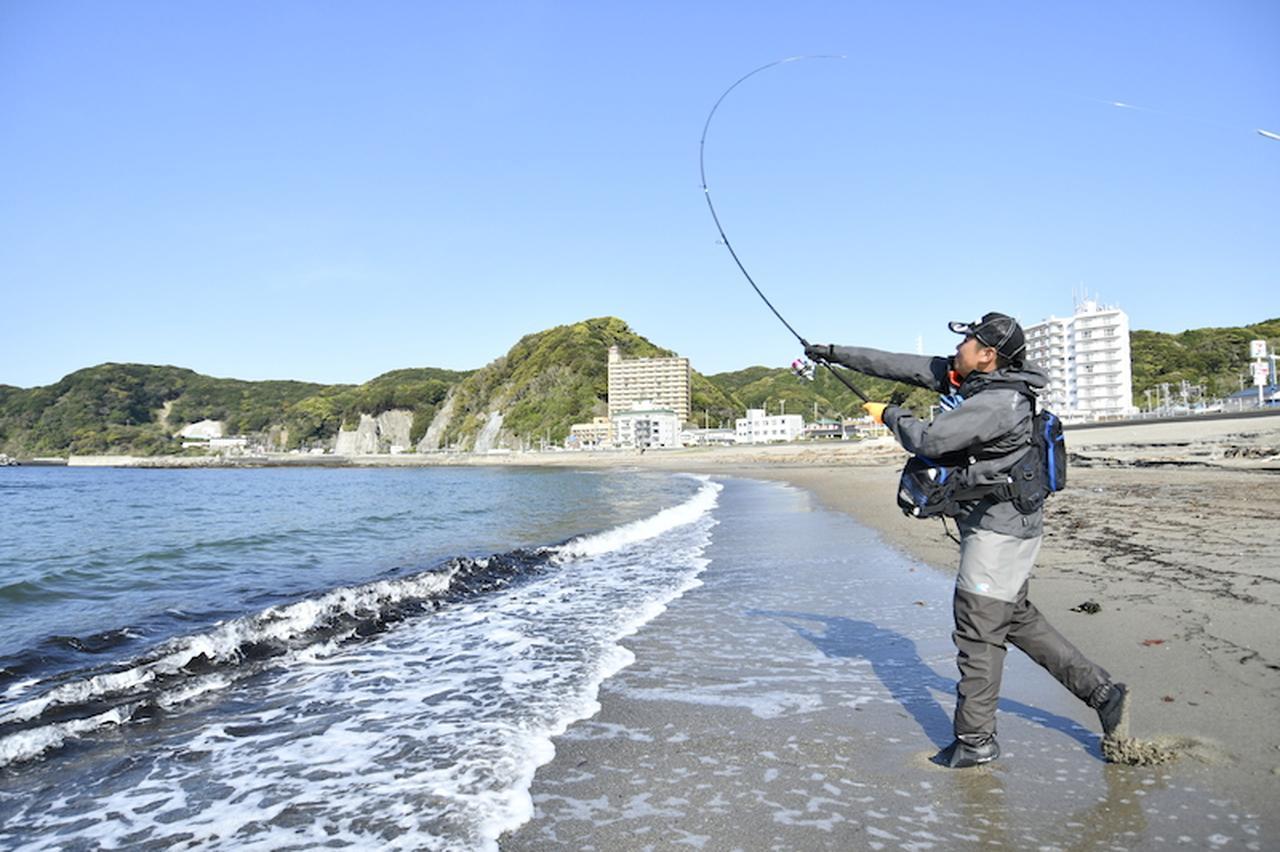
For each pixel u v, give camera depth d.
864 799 2.90
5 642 5.91
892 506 17.55
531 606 7.19
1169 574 6.57
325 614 6.50
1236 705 3.54
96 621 6.78
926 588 7.44
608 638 5.85
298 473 95.69
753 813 2.82
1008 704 3.89
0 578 9.41
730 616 6.48
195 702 4.45
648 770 3.28
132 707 4.24
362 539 13.58
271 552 11.82
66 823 2.92
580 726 3.89
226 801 3.09
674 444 139.62
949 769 3.16
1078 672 3.13
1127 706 3.05
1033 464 3.03
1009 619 3.11
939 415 3.10
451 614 6.90
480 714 4.14
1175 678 3.95
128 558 11.27
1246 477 16.72
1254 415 38.00
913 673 4.67
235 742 3.79
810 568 8.91
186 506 26.61
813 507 18.30
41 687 4.74
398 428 197.88
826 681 4.54
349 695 4.56
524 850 2.59
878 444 80.81
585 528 15.40
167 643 5.36
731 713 4.01
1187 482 16.14
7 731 3.82
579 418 160.75
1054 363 92.44
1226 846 2.40
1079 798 2.79
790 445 106.31
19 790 3.24
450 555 11.08
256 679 4.92
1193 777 2.89
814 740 3.57
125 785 3.28
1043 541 9.07
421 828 2.78
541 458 132.62
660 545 11.76
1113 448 32.62
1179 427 35.56
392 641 5.91
